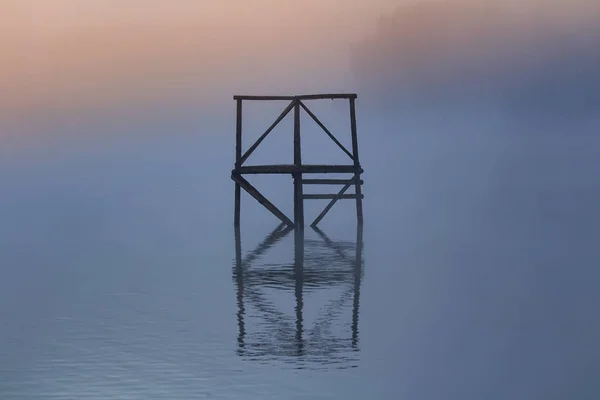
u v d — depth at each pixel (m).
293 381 42.03
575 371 43.34
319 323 54.88
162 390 40.88
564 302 60.12
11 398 40.00
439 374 43.00
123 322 55.47
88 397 40.09
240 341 50.22
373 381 41.97
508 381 41.78
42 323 55.34
